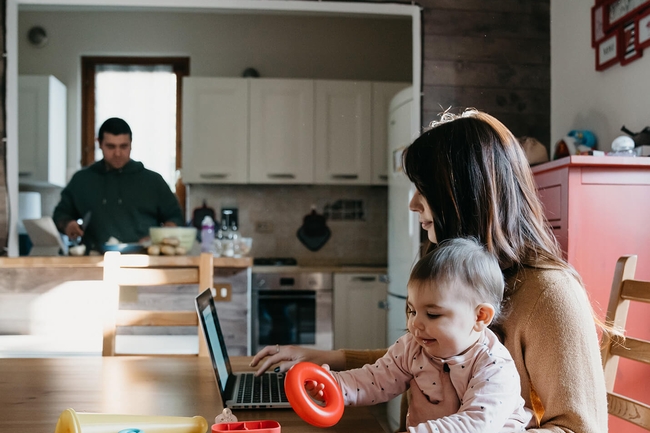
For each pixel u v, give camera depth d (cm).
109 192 384
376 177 498
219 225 514
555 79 356
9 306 292
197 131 486
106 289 207
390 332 435
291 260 499
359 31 537
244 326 296
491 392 94
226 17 528
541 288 105
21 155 471
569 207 232
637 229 235
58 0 346
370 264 512
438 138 118
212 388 140
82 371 161
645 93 270
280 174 491
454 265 98
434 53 355
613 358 154
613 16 292
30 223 382
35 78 473
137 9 516
